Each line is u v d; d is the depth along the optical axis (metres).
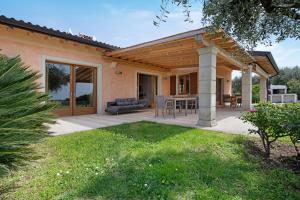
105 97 9.61
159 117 8.22
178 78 14.59
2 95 1.85
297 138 2.79
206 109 6.10
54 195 2.11
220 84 15.31
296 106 3.43
